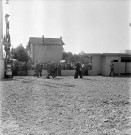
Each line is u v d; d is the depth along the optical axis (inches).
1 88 601.0
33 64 1234.6
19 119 285.4
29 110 334.3
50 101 406.3
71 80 874.1
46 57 1854.1
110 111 330.6
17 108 347.3
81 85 682.8
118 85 687.1
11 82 776.3
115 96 467.5
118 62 1226.6
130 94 496.4
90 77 1053.8
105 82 788.0
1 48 968.9
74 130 245.6
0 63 930.7
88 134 233.1
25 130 244.1
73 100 418.3
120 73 1231.5
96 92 529.0
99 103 389.7
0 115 304.5
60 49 1899.6
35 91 543.2
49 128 251.6
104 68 1230.9
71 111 330.3
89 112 324.5
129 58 1232.2
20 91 540.1
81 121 279.4
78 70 986.7
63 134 233.0
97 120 283.9
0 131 239.9
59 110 335.6
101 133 236.5
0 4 882.1
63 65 1234.6
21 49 1722.4
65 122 275.1
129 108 351.3
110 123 271.6
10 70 982.4
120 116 302.7
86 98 440.8
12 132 237.0
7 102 396.5
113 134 233.6
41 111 328.8
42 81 824.3
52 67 994.1
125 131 243.0
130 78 985.5
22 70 1185.4
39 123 270.2
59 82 784.3
